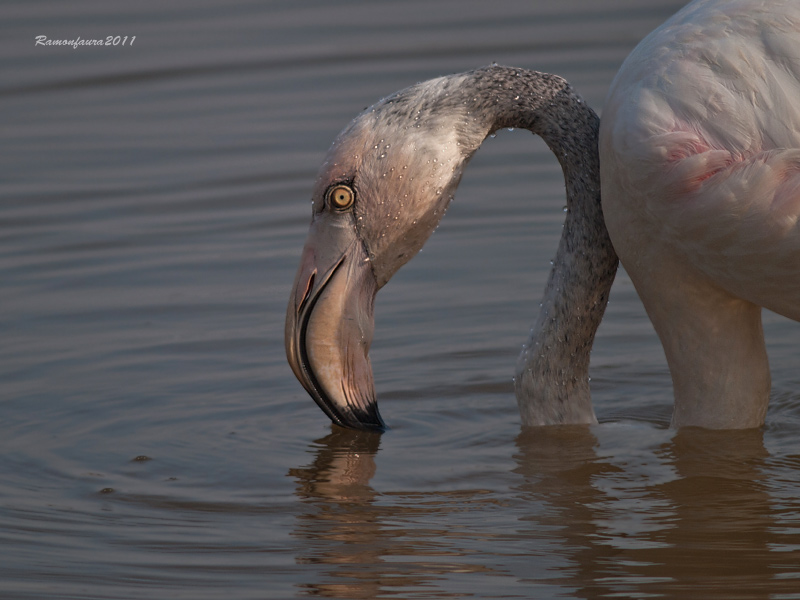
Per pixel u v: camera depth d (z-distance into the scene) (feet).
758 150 20.81
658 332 24.79
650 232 22.95
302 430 26.55
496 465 24.02
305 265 24.93
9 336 32.35
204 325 33.14
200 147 47.09
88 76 55.11
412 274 36.94
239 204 42.06
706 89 21.31
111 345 31.73
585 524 20.74
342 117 48.88
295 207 41.70
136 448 25.50
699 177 21.04
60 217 41.09
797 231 20.52
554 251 38.01
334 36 60.34
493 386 29.22
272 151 46.29
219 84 53.88
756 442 24.32
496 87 24.85
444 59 55.11
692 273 23.31
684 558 19.12
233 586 18.63
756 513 20.99
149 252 38.42
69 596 18.38
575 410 25.99
